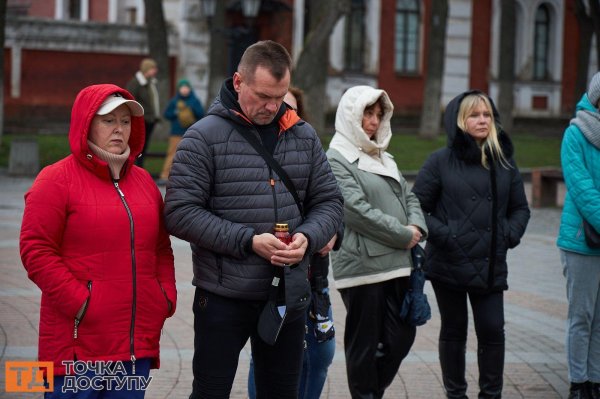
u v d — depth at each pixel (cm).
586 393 849
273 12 4516
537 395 881
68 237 557
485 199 806
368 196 766
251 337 616
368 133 779
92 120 563
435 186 820
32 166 2786
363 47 4878
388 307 778
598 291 841
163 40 3516
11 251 1538
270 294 584
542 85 5406
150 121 2581
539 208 2433
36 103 3888
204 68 4309
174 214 581
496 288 806
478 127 808
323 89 3509
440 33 3966
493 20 5200
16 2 5038
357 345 772
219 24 3534
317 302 702
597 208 805
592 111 827
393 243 756
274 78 572
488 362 805
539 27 5428
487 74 5206
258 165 592
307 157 614
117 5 4675
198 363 602
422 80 5019
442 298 827
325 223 608
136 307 566
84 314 550
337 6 3272
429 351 1029
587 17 4462
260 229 589
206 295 596
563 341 1084
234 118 591
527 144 4131
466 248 802
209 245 578
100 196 563
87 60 3988
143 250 571
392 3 4919
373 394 781
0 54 3108
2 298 1204
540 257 1675
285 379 616
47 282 546
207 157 586
